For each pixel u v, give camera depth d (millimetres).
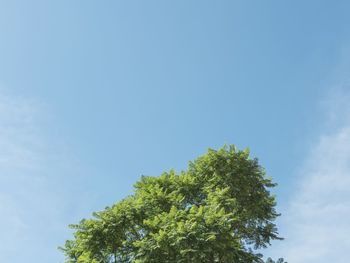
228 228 24359
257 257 27797
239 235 30594
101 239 27016
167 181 32000
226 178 31047
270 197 32125
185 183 31656
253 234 32094
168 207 28719
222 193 28734
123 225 27438
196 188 31625
